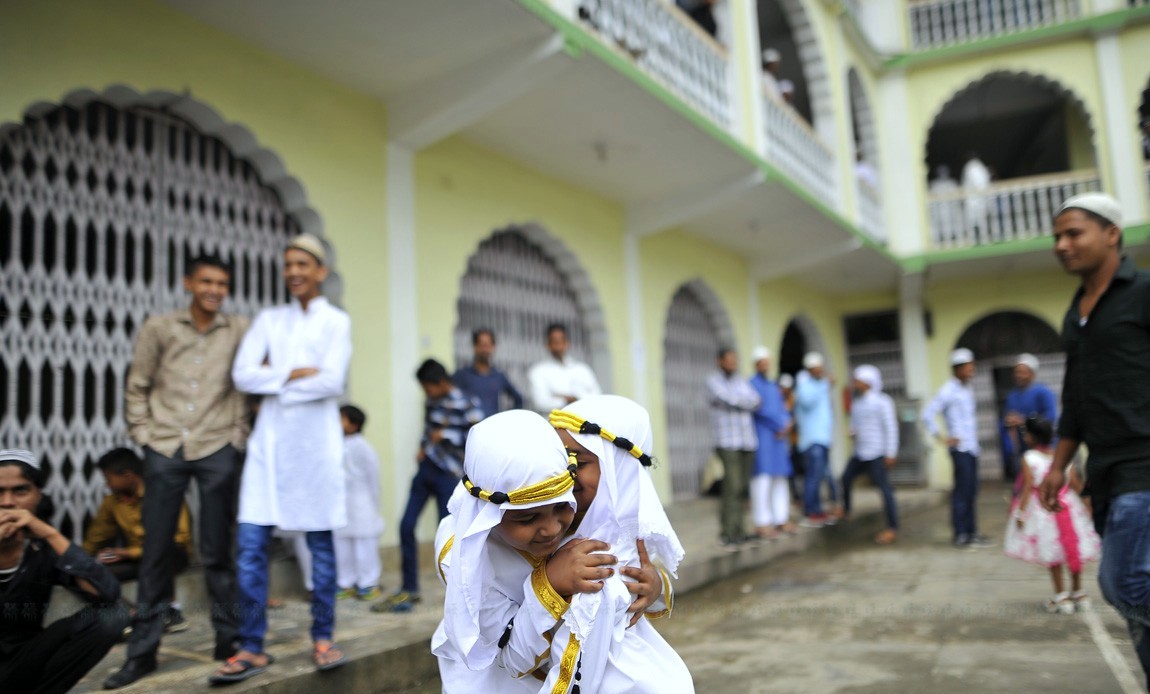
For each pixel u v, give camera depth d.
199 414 3.38
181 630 4.04
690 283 10.69
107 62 4.40
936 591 5.34
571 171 7.88
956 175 17.20
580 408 1.83
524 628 1.64
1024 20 12.84
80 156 4.50
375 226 5.97
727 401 6.79
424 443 4.71
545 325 8.09
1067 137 14.08
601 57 5.78
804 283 13.87
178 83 4.75
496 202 7.19
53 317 4.34
